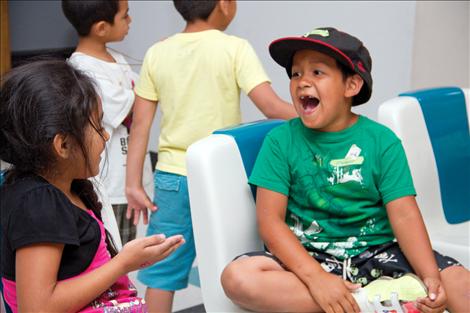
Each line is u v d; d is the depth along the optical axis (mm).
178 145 1898
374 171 1351
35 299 1062
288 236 1318
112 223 1464
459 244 1583
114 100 1978
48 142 1101
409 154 1662
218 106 1868
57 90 1111
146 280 1936
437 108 1747
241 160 1410
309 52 1344
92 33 2088
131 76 2143
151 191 2295
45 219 1075
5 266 1136
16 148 1111
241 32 2875
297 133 1396
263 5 2793
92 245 1146
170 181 1895
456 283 1286
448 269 1306
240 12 2855
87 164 1145
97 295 1114
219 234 1341
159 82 1921
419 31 2490
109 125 1979
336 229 1360
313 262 1280
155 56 1934
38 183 1111
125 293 1210
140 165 1955
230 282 1268
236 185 1387
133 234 2061
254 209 1409
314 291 1245
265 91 1819
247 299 1260
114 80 2027
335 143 1366
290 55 1394
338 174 1354
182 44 1896
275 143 1393
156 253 1147
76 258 1123
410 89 2514
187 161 1370
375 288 1251
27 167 1126
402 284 1242
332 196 1358
